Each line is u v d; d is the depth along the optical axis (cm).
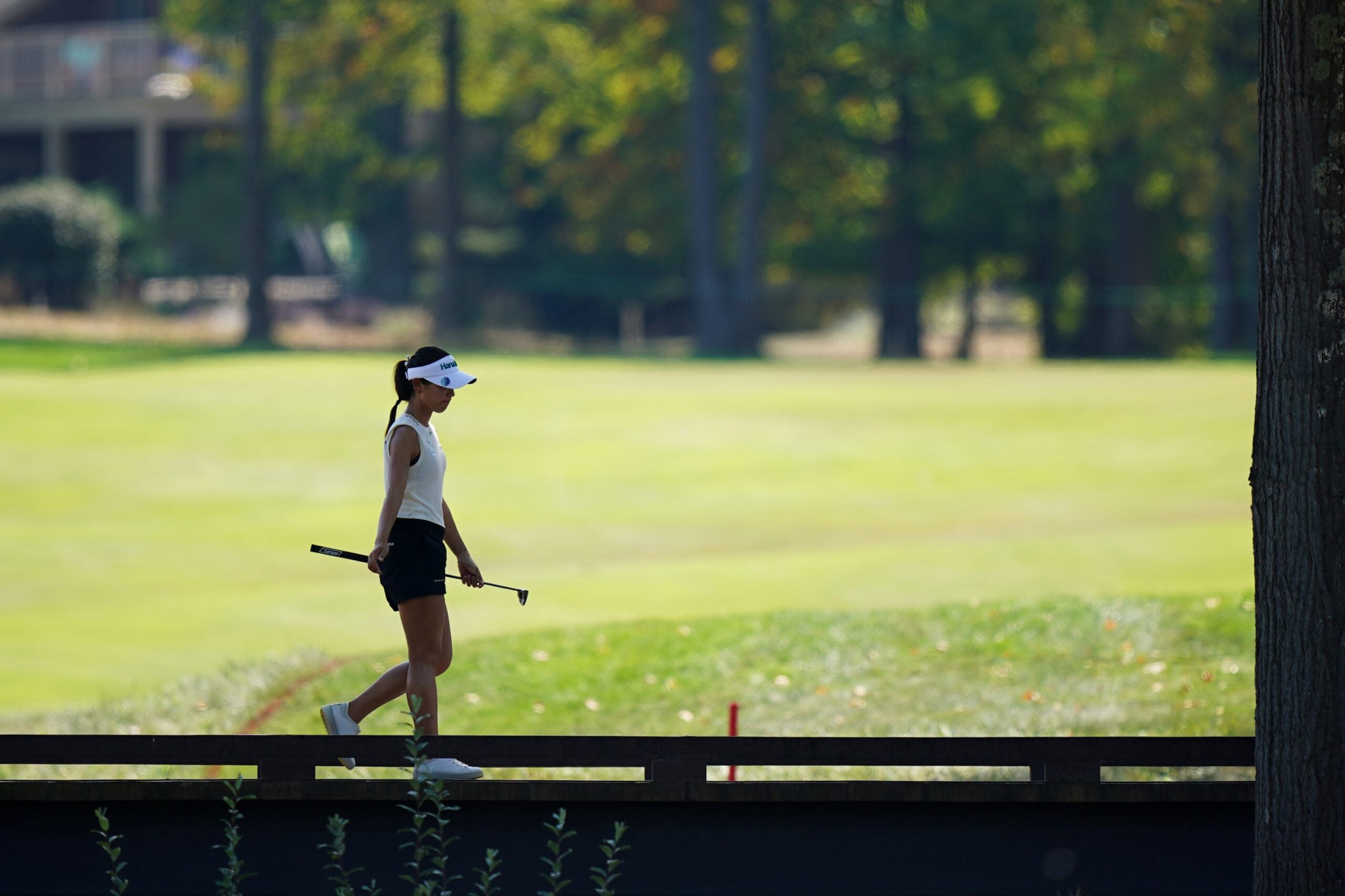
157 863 2633
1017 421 11469
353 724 2772
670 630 5219
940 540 7662
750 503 8962
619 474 9838
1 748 2606
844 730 4278
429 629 2752
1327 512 2216
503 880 2639
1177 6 18888
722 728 4381
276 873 2634
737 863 2655
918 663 4853
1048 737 2697
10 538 8019
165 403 12206
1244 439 10406
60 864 2627
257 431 11144
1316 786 2241
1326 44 2161
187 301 19938
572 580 6588
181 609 6266
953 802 2667
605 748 2647
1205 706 4322
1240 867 2669
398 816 2641
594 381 14112
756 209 19575
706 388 13650
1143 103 19312
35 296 18300
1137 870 2669
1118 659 4800
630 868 2647
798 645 5022
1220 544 6900
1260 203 2266
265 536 8125
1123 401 12212
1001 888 2669
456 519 8544
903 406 12362
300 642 5628
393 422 2759
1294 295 2209
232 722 4425
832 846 2664
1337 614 2217
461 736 2644
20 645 5650
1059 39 19150
